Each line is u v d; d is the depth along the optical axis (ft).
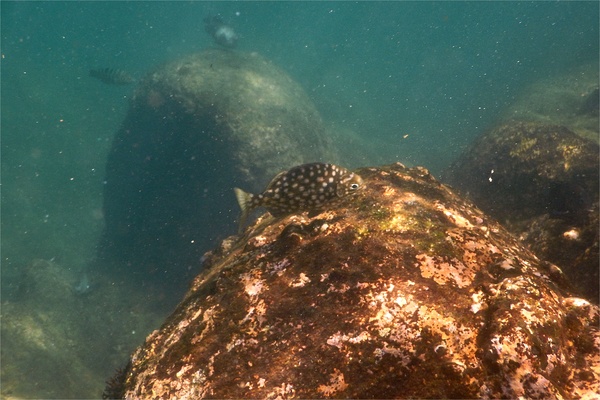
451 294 6.52
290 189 9.04
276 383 6.00
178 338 7.51
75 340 38.11
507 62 162.71
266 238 9.38
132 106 45.98
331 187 9.09
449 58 204.95
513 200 24.47
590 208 13.08
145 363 7.46
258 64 49.67
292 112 45.01
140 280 45.47
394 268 7.12
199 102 41.24
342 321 6.47
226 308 7.49
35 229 70.18
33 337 35.06
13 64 174.60
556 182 22.02
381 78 169.17
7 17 310.45
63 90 144.25
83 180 86.33
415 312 6.24
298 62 175.42
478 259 7.32
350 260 7.47
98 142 104.17
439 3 300.20
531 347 5.24
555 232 12.94
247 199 9.19
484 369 5.28
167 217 44.24
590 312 6.08
